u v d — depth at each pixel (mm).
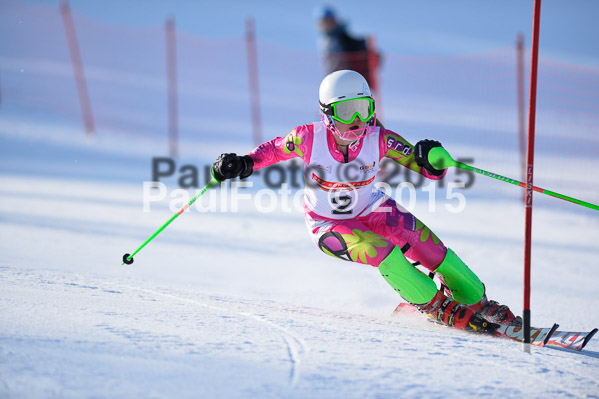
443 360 7883
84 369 6457
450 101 48656
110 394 5973
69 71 55125
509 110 45344
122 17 77938
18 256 13930
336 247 10812
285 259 16969
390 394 6535
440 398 6562
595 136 38656
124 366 6617
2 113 39312
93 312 8656
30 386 6004
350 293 13656
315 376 6840
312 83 57406
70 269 12766
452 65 59625
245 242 18672
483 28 78188
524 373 7672
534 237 20750
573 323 11977
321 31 34594
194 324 8500
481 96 49688
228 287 13148
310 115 46250
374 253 10336
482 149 35219
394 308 12414
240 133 40125
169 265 15031
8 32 67000
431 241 11109
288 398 6215
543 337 9953
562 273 16203
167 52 66188
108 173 28594
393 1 92875
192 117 44250
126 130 38812
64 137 35656
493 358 8250
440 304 10445
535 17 9430
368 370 7188
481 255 17969
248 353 7410
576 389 7230
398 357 7801
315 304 12297
